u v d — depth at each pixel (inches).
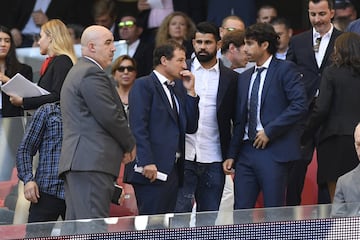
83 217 968.9
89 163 967.6
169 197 1076.5
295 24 1710.1
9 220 1088.8
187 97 1075.9
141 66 1475.1
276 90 1076.5
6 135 1114.1
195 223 812.6
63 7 1614.2
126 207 1126.4
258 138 1072.8
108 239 800.9
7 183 1101.7
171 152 1070.4
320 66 1200.2
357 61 1101.7
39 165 1032.8
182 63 1073.5
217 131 1112.2
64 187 1000.9
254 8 1551.4
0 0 1690.5
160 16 1509.6
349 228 824.3
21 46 1571.1
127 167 1072.8
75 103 976.3
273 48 1082.7
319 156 1123.9
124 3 1610.5
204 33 1104.8
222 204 1172.5
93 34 992.9
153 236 805.2
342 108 1106.1
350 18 1437.0
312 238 821.9
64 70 1144.2
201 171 1109.1
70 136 976.3
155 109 1070.4
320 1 1197.7
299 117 1066.7
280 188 1080.8
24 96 1139.3
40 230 802.2
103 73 978.7
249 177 1091.3
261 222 816.3
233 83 1110.4
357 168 962.1
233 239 813.2
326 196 1132.5
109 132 976.3
